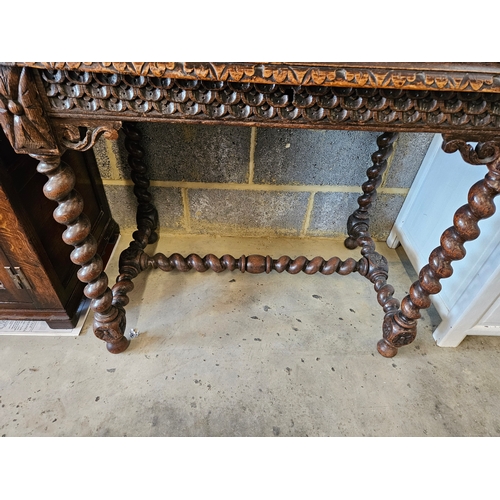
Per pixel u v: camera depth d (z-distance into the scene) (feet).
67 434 2.62
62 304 3.13
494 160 1.97
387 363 3.22
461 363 3.25
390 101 1.71
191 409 2.81
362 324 3.58
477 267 2.80
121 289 3.30
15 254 2.66
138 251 3.65
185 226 4.44
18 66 1.57
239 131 3.52
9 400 2.81
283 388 2.99
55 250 3.00
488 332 3.17
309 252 4.40
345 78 1.53
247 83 1.64
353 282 4.06
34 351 3.16
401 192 4.13
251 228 4.46
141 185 3.73
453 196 3.15
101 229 3.96
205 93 1.69
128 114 1.80
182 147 3.66
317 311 3.68
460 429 2.78
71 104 1.75
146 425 2.70
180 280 3.95
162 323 3.46
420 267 3.67
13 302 3.08
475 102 1.71
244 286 3.92
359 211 4.00
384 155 3.41
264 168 3.84
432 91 1.67
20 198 2.44
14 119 1.71
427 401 2.95
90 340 3.27
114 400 2.84
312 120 1.79
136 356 3.16
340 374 3.11
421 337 3.46
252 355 3.22
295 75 1.53
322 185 4.01
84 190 3.47
